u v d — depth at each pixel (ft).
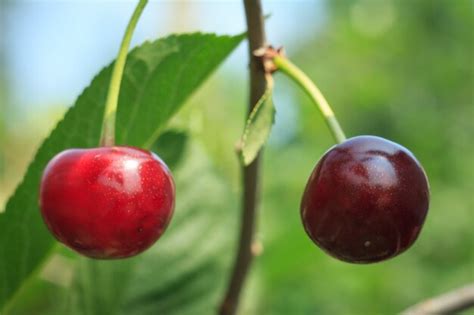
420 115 2.94
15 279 0.97
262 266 1.27
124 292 1.05
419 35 3.13
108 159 0.81
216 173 1.09
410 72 3.08
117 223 0.80
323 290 1.58
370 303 1.78
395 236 0.81
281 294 1.43
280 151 2.31
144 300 1.05
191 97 0.95
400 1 3.20
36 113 2.12
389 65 3.11
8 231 0.94
